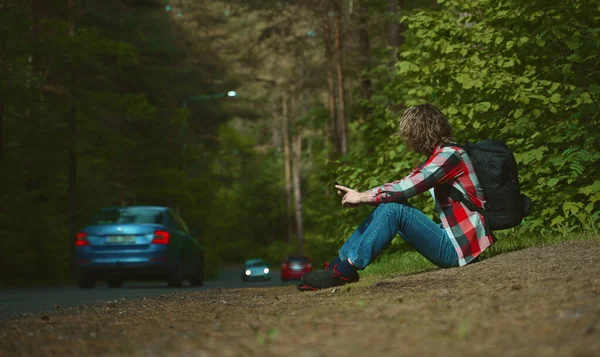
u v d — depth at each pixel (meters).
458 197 5.53
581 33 8.18
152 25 38.00
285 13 26.95
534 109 8.24
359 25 24.36
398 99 12.30
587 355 2.33
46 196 22.50
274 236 80.69
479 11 9.67
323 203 15.29
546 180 8.00
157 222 13.79
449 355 2.50
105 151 21.17
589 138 7.73
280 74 44.03
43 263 20.98
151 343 3.18
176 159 34.78
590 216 7.59
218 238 66.88
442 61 9.45
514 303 3.60
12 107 18.95
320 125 31.56
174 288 13.25
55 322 4.56
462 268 5.48
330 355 2.59
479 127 8.80
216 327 3.64
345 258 5.84
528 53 9.11
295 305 4.61
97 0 29.67
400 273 6.88
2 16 17.69
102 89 31.08
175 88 42.00
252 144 72.62
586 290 3.77
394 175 9.95
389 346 2.71
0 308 6.74
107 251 13.37
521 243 7.27
